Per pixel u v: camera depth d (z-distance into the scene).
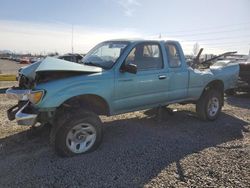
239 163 4.20
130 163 4.17
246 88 10.57
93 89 4.55
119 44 5.34
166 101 5.82
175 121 6.68
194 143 5.09
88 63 5.28
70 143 4.38
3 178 3.72
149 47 5.46
